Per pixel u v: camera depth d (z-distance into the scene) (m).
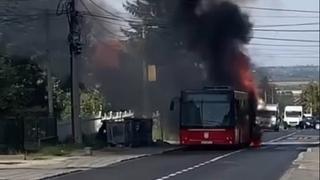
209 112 37.84
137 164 27.73
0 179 21.27
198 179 20.53
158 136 50.53
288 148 40.47
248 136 42.91
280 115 109.62
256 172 23.19
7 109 36.62
